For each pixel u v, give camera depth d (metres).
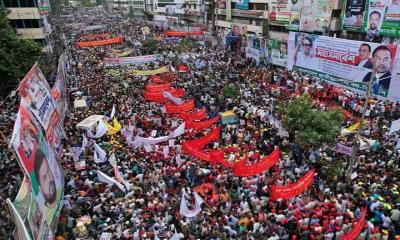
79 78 36.56
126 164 17.41
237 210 14.10
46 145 12.25
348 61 29.61
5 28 27.75
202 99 27.28
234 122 23.08
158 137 20.41
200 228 12.76
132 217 13.47
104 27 88.50
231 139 20.55
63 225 13.46
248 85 30.84
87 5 193.12
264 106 24.67
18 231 8.50
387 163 16.56
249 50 44.19
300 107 18.19
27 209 9.09
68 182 15.73
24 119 10.72
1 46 26.98
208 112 25.19
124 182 15.48
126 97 28.88
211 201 14.72
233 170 15.73
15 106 26.02
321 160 17.42
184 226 13.08
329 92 27.48
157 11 104.12
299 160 18.38
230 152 18.80
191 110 24.62
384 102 25.08
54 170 12.45
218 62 41.97
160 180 16.19
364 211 12.80
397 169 16.19
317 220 13.06
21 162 9.43
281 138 20.20
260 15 51.38
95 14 147.38
